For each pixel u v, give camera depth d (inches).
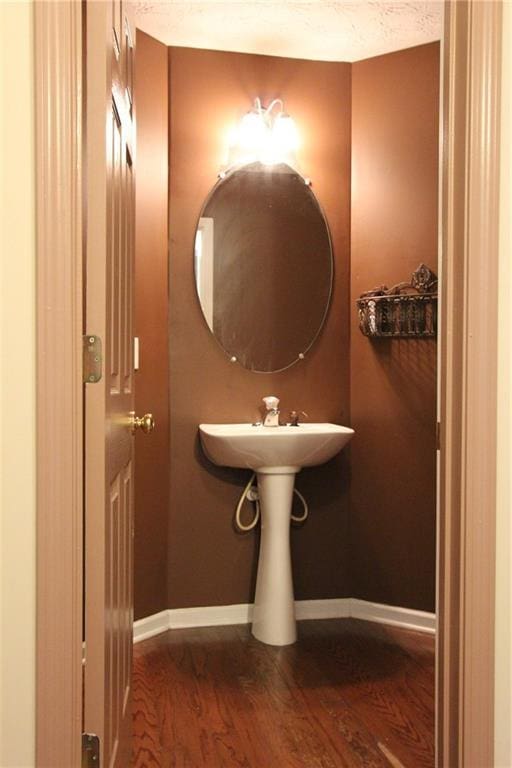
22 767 45.0
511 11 49.3
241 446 100.0
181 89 111.0
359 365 115.6
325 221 115.8
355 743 75.7
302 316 115.9
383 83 112.9
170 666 96.1
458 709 49.8
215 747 74.6
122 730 60.0
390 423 113.1
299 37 107.5
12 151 44.4
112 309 51.5
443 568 51.5
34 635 45.1
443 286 51.9
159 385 108.7
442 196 52.2
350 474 116.1
